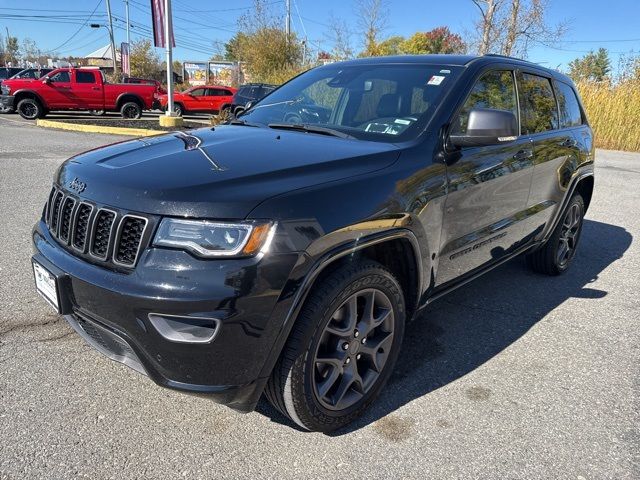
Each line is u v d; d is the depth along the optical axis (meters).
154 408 2.65
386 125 3.06
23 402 2.63
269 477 2.25
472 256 3.32
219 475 2.24
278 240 2.07
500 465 2.38
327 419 2.46
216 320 2.00
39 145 11.72
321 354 2.42
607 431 2.64
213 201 2.06
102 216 2.24
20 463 2.23
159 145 2.76
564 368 3.24
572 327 3.81
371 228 2.38
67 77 19.91
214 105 25.33
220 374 2.10
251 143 2.78
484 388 2.99
